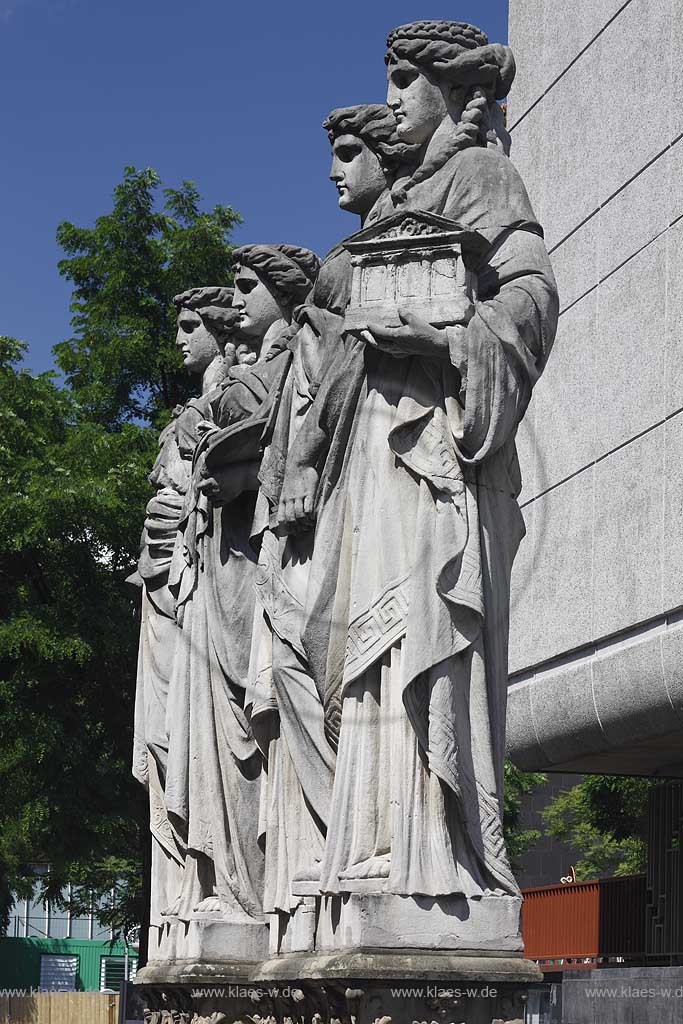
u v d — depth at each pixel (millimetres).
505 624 8297
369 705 8203
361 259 8258
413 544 8195
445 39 8758
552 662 17766
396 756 8023
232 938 10984
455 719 7973
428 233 8148
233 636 11219
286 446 9594
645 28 16391
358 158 9289
